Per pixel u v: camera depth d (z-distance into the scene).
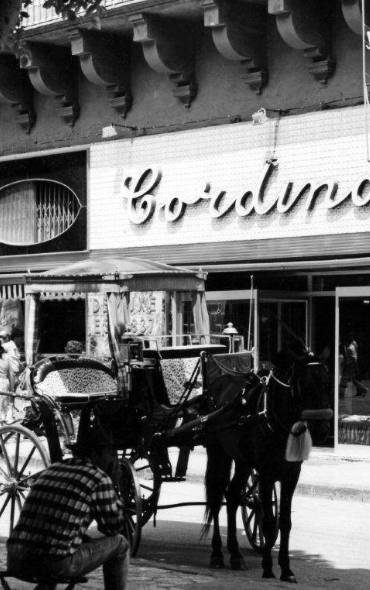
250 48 22.00
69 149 25.39
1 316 26.50
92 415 12.07
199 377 12.81
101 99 25.06
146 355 12.59
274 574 11.12
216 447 11.95
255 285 22.66
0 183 26.78
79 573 7.34
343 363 21.14
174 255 23.33
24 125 26.48
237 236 22.41
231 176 22.52
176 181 23.44
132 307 19.73
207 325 14.48
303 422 10.69
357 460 20.48
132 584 10.12
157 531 13.79
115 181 24.52
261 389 11.14
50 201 26.05
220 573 11.13
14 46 12.66
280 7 20.70
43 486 7.29
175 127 23.59
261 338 22.11
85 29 23.80
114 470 11.64
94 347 18.83
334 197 20.97
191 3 22.06
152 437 12.20
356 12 20.22
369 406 20.70
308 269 21.62
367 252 20.52
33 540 7.17
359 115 20.66
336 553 12.32
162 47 22.89
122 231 24.38
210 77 23.14
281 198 21.62
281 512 10.88
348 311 21.08
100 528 7.33
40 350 25.59
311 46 21.00
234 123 22.50
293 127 21.59
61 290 13.96
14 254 26.48
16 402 23.00
